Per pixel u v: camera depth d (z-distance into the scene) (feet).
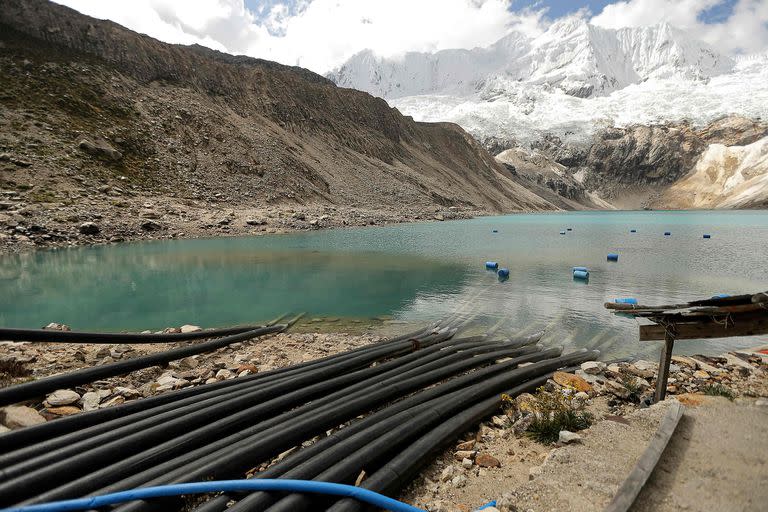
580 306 56.03
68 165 139.44
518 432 22.41
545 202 615.98
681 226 229.25
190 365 33.45
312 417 21.12
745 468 16.34
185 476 15.64
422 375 28.48
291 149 247.29
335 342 40.63
